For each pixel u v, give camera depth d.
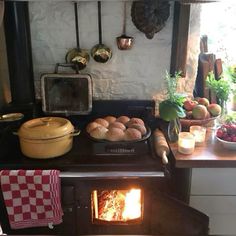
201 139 1.61
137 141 1.52
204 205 1.59
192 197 1.58
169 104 1.59
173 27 1.83
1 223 1.50
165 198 1.46
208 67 1.93
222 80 1.87
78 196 1.48
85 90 1.84
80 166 1.46
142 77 1.97
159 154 1.52
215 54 2.01
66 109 1.88
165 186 1.53
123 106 1.91
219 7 2.00
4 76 1.94
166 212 1.49
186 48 1.77
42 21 1.85
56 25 1.86
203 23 2.03
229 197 1.57
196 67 1.92
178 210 1.45
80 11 1.83
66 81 1.83
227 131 1.60
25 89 1.82
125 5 1.82
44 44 1.90
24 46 1.75
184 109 1.76
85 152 1.58
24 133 1.48
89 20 1.84
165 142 1.56
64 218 1.52
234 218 1.62
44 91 1.83
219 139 1.59
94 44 1.89
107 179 1.46
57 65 1.83
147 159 1.51
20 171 1.39
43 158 1.50
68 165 1.46
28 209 1.43
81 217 1.52
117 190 1.56
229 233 1.65
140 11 1.70
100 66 1.94
